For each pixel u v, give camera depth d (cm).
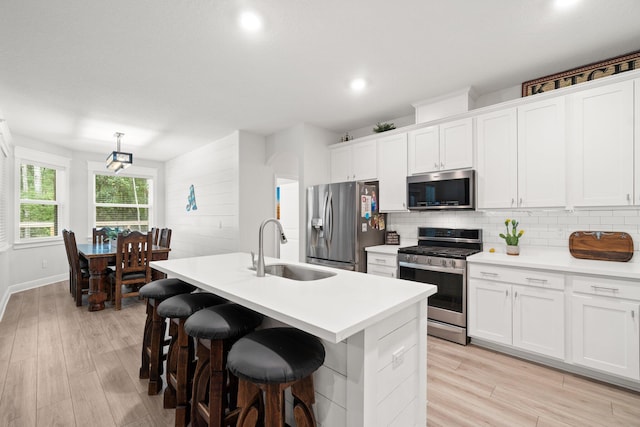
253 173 464
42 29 203
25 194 473
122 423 172
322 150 430
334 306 124
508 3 180
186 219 599
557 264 224
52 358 247
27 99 321
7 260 418
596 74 243
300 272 219
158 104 340
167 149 567
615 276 200
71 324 326
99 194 595
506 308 248
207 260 246
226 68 260
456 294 276
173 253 647
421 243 354
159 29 205
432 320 293
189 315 164
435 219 350
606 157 225
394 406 133
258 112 369
